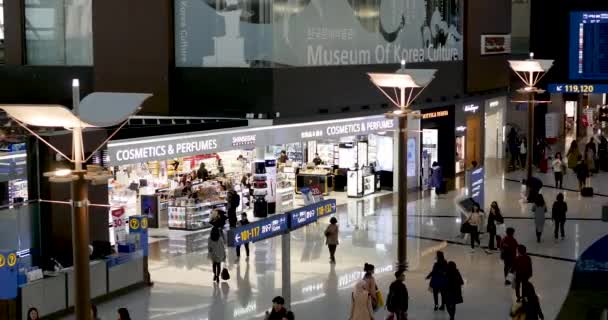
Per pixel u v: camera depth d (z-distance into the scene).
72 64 27.22
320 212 16.94
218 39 25.48
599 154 40.06
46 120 11.02
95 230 19.77
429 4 32.78
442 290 17.88
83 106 10.98
